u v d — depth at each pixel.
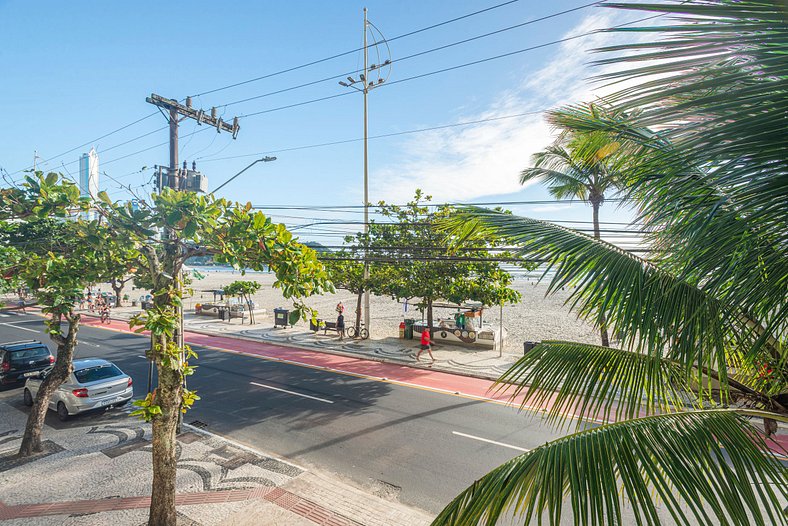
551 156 15.15
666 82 2.32
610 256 3.78
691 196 3.42
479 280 20.27
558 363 4.11
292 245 6.63
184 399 7.45
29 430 9.84
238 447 10.22
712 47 2.03
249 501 7.89
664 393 3.60
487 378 16.67
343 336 24.98
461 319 24.17
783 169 2.34
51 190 6.06
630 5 2.06
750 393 3.72
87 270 7.29
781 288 2.66
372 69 24.00
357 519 7.35
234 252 6.56
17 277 8.48
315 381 16.30
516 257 4.16
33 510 7.56
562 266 3.87
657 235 3.83
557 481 2.60
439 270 20.61
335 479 8.75
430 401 13.77
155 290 7.06
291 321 6.64
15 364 15.56
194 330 28.69
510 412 12.62
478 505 2.71
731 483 2.54
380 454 9.89
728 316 2.98
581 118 4.75
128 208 6.45
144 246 6.87
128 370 18.34
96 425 11.77
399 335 25.53
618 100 2.47
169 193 6.45
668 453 2.65
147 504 7.78
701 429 2.80
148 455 9.81
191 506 7.72
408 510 7.63
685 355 3.05
